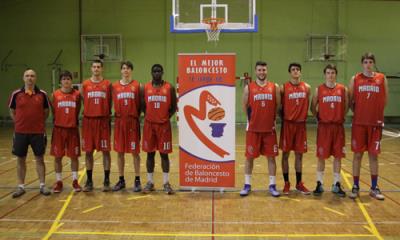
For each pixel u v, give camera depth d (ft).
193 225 12.75
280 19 43.60
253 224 12.83
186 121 16.20
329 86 15.46
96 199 15.43
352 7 43.52
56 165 16.31
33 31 44.06
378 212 13.93
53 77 44.06
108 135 16.21
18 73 44.50
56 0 43.80
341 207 14.47
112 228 12.50
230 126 15.99
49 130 38.40
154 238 11.75
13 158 23.94
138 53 43.98
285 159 15.97
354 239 11.68
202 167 16.37
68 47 44.09
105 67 44.01
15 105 15.72
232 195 15.94
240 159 23.98
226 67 15.71
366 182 18.06
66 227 12.59
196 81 15.92
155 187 17.15
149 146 15.97
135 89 15.88
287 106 15.57
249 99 15.43
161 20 43.65
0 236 11.87
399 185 17.49
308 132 37.37
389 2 43.45
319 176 15.96
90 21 43.91
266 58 43.91
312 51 43.73
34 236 11.88
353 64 43.86
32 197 15.70
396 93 44.01
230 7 28.91
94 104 15.88
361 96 15.21
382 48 43.80
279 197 15.66
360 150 15.46
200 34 43.60
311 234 12.03
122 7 43.70
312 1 43.52
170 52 43.80
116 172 20.24
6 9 43.93
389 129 40.55
